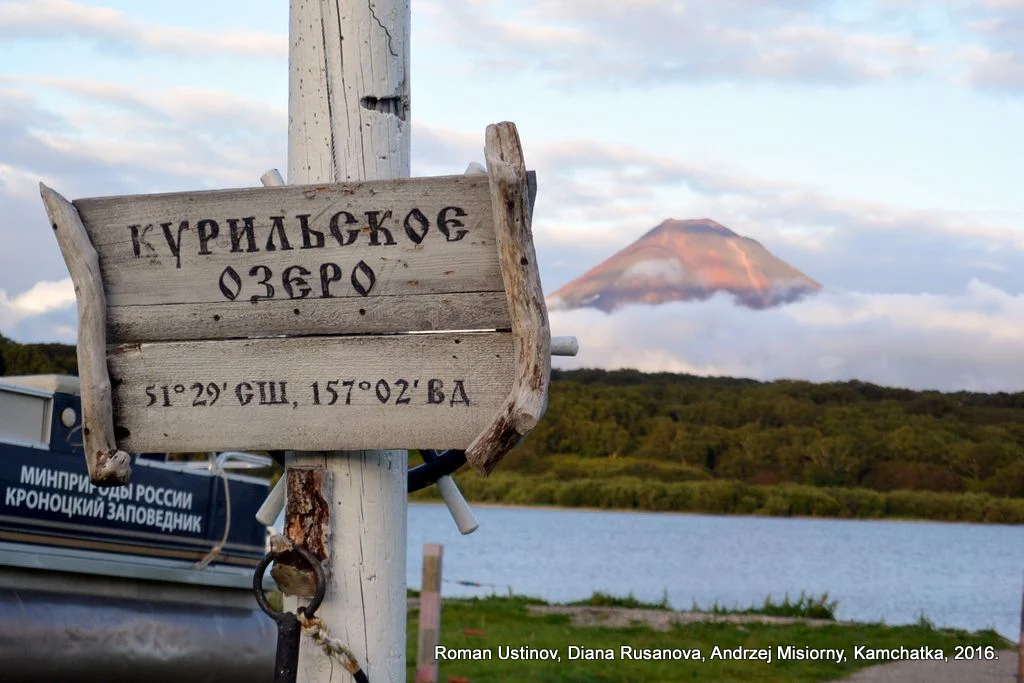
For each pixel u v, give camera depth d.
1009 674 11.12
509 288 2.73
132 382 3.01
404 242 2.83
